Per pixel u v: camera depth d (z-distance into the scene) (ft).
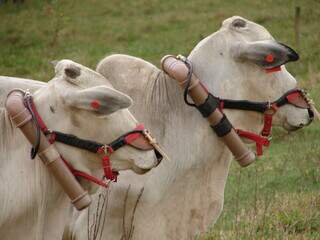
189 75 31.68
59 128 26.73
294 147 63.67
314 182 55.77
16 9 153.89
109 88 25.93
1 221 26.63
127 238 31.55
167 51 117.08
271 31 117.60
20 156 27.02
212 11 136.98
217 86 32.60
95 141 26.78
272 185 55.83
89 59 114.73
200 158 32.53
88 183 27.55
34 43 129.90
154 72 32.96
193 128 32.40
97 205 31.32
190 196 32.58
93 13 144.77
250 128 33.24
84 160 26.96
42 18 144.77
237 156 32.48
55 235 27.43
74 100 26.12
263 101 32.89
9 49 127.24
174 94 32.60
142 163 26.96
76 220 31.91
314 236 42.52
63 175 26.55
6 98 27.84
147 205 31.63
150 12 142.82
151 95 32.58
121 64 32.78
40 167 26.94
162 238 32.12
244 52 32.24
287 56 31.99
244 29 32.96
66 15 143.02
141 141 26.99
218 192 33.24
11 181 26.76
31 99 26.94
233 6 137.28
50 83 27.22
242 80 32.71
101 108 25.98
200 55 32.91
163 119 32.48
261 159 63.26
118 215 31.50
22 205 26.78
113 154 26.94
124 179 31.35
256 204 46.91
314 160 59.52
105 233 31.60
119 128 26.89
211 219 33.27
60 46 126.21
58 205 27.43
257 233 41.98
